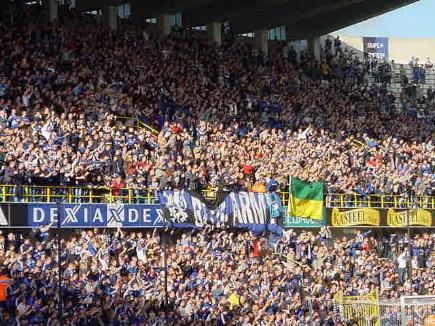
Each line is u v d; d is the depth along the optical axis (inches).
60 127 2087.8
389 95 3169.3
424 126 3080.7
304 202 2306.8
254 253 2162.9
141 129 2325.3
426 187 2647.6
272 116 2667.3
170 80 2573.8
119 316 1801.2
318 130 2709.2
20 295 1697.8
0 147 1946.4
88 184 2039.9
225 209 2169.0
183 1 2859.3
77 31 2556.6
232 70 2800.2
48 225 1900.8
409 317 1815.9
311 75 3063.5
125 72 2492.6
